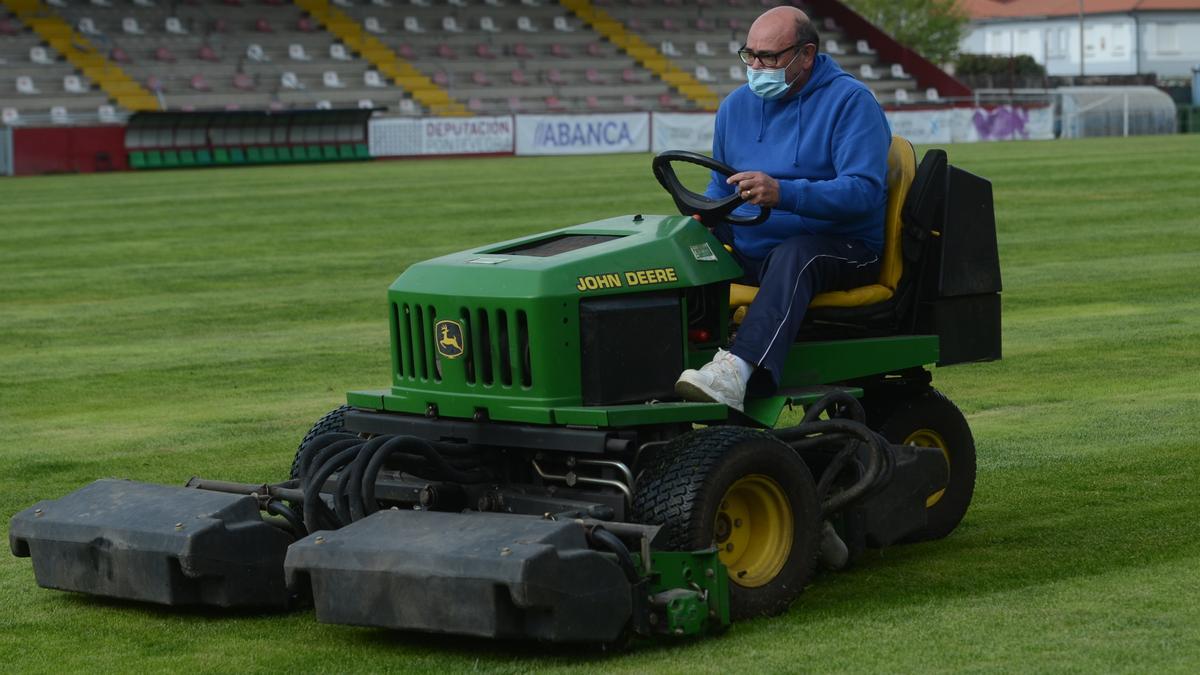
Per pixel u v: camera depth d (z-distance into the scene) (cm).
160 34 4494
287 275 1652
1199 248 1722
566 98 4844
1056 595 547
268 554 545
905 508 586
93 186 3133
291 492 563
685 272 557
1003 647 485
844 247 596
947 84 5312
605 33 5181
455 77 4781
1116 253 1694
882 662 475
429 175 3297
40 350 1219
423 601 479
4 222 2306
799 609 544
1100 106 5112
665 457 524
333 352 1185
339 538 500
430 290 550
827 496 570
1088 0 9044
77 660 509
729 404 549
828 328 623
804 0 5503
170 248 1930
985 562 603
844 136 593
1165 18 8788
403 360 565
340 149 4081
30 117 3966
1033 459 793
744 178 564
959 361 642
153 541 535
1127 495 709
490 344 537
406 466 551
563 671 479
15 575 620
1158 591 546
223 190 2934
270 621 548
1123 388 988
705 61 5219
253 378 1085
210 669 495
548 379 527
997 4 9656
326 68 4634
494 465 563
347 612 494
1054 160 3334
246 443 879
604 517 519
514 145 4278
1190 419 882
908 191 621
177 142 3856
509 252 572
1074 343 1159
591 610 477
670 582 504
